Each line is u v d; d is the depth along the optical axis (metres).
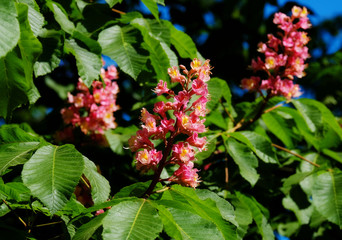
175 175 2.39
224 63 5.42
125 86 5.02
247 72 5.38
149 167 2.40
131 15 3.28
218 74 5.40
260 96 3.97
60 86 4.96
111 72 4.17
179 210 2.14
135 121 3.93
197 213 2.29
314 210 3.63
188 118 2.35
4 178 2.75
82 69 2.77
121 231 1.90
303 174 3.57
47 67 2.59
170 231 2.09
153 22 3.23
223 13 5.83
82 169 2.14
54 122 4.30
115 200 2.12
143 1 3.07
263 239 3.25
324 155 3.99
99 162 3.88
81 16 3.12
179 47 3.40
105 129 4.05
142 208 2.05
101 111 4.02
